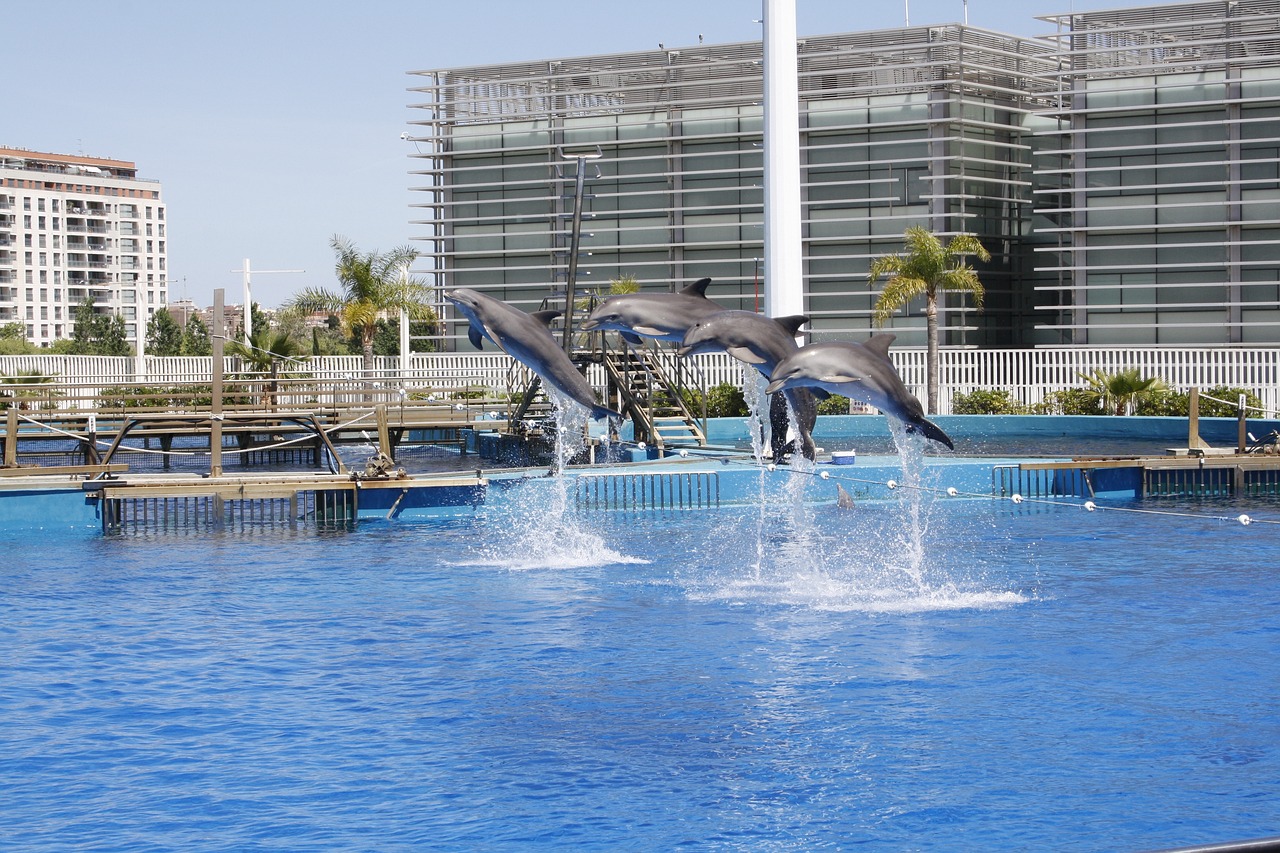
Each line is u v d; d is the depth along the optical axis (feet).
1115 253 164.55
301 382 119.24
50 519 90.38
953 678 50.93
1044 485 99.91
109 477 94.79
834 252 173.68
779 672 52.08
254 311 298.56
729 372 156.46
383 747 43.50
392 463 96.02
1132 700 47.85
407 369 168.04
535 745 43.52
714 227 179.93
